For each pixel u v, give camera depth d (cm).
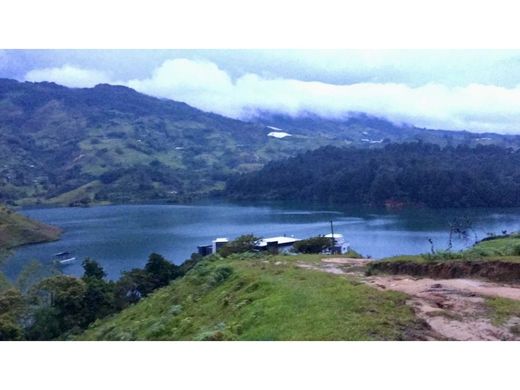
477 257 2225
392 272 2328
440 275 2156
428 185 13600
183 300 2778
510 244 2662
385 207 13838
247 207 15712
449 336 1348
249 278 2377
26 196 18075
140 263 8538
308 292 1856
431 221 11325
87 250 9838
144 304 3303
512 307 1552
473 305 1591
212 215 14288
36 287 4538
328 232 10219
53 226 12406
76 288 4362
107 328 3084
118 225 12962
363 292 1752
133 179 19750
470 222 9869
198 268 3425
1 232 10594
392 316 1484
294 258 3362
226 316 1980
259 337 1533
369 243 9038
